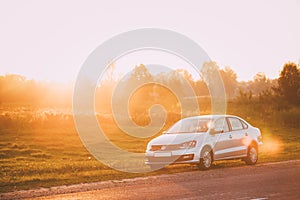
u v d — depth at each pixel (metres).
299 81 50.34
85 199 9.23
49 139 24.69
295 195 9.12
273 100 50.41
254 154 15.76
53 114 32.66
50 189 10.87
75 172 14.05
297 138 28.73
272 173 12.68
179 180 11.66
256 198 8.86
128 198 9.16
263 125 37.41
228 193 9.48
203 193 9.53
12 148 20.84
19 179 12.59
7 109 50.16
